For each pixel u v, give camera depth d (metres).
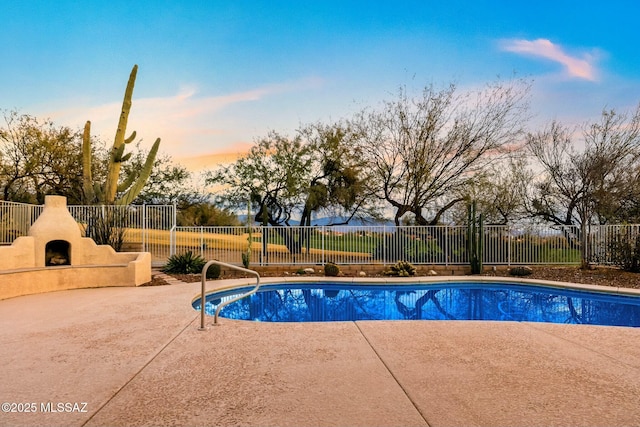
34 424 2.74
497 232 15.09
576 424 2.74
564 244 14.98
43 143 20.41
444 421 2.77
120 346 4.79
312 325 5.96
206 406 3.03
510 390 3.37
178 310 7.20
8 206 13.74
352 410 2.96
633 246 13.30
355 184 20.31
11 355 4.43
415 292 12.29
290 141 21.72
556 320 8.78
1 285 8.43
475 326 5.90
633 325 8.20
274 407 3.01
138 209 14.69
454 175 19.09
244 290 11.94
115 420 2.80
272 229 15.30
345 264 15.06
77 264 11.17
